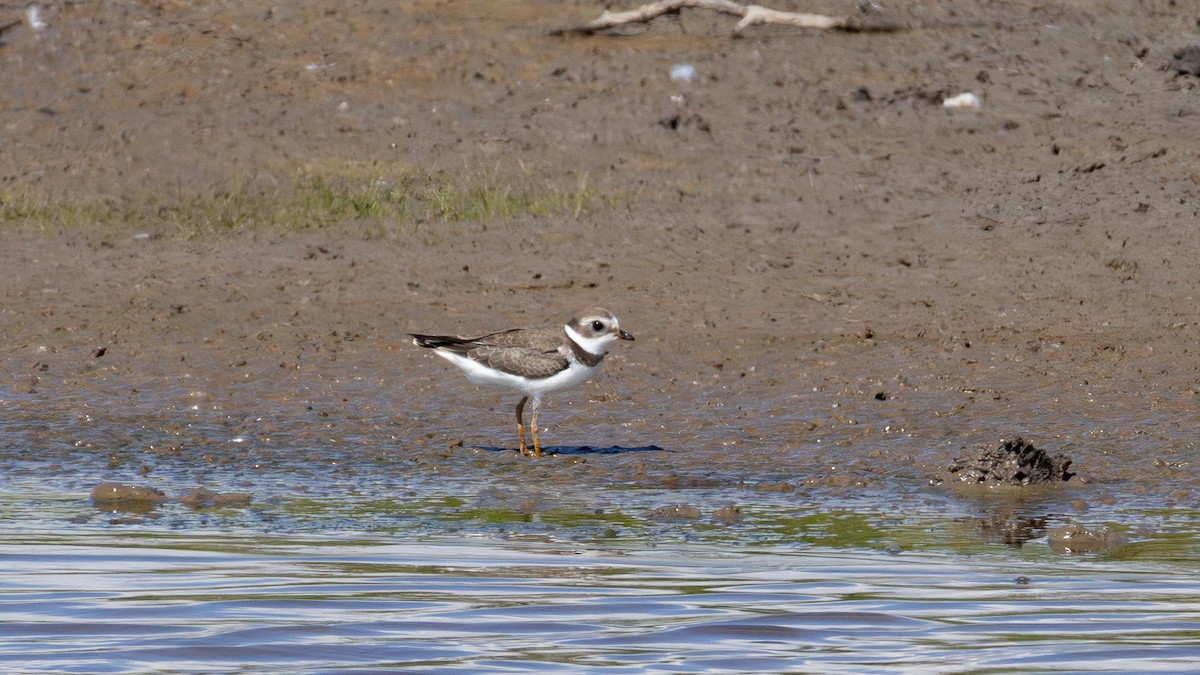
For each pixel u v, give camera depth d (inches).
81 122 967.0
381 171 878.4
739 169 868.0
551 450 531.2
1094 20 1087.6
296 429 556.7
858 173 856.9
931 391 584.1
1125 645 321.4
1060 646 321.1
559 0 1152.2
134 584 370.9
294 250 773.3
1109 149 874.1
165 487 482.6
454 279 728.3
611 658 316.5
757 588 366.6
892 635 330.3
